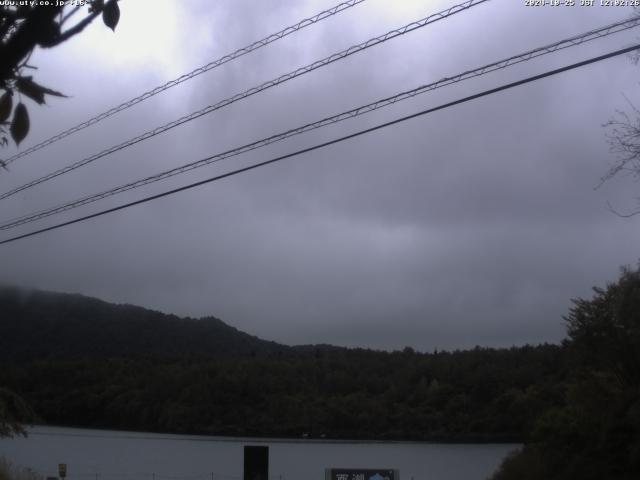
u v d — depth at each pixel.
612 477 26.64
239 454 54.81
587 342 29.94
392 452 53.38
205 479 42.53
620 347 29.31
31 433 61.84
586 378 30.78
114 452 54.91
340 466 46.47
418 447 56.59
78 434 63.00
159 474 44.47
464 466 45.66
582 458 28.44
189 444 60.28
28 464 47.00
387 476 21.58
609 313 29.78
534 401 54.28
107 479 41.84
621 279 29.31
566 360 33.97
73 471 45.28
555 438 31.14
